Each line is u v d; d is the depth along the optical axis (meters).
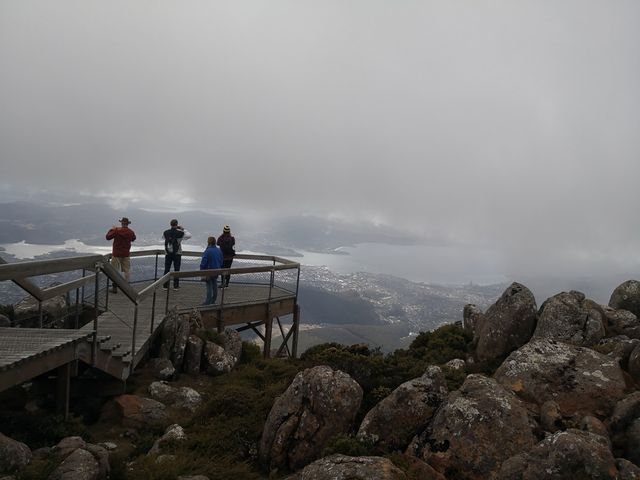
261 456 6.01
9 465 4.48
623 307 10.59
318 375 6.06
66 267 5.83
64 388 6.32
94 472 4.53
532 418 5.65
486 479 4.99
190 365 9.49
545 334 8.64
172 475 5.14
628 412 5.63
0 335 6.13
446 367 7.94
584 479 4.43
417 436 5.53
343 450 5.31
